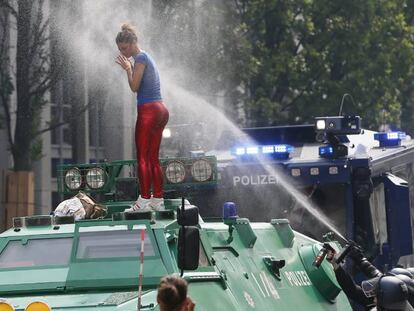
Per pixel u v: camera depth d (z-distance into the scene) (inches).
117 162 1077.8
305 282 1043.9
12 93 2628.0
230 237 982.4
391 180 1449.3
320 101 3046.3
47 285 865.5
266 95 2999.5
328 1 3073.3
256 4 3011.8
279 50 3021.7
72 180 1078.4
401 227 1446.9
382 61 3090.6
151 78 932.0
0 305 793.6
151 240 873.5
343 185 1403.8
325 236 1147.3
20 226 922.1
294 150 1486.2
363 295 917.8
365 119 3065.9
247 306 914.7
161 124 937.5
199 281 866.1
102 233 885.8
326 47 3102.9
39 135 2559.1
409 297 807.1
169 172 1066.7
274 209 1425.9
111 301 825.5
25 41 2162.9
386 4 3142.2
